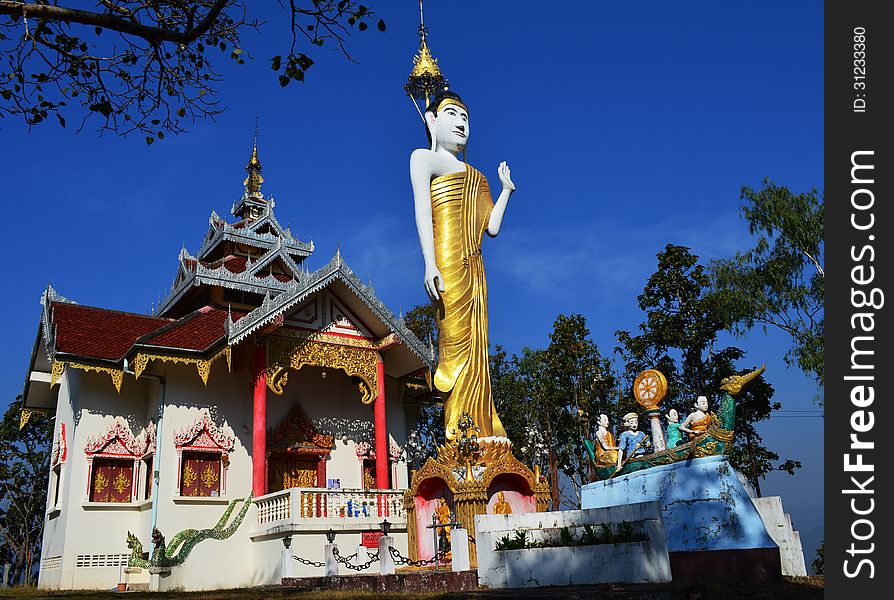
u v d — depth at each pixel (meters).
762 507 15.34
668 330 31.61
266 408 27.28
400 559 20.16
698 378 31.88
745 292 31.31
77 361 24.73
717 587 11.57
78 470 25.39
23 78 10.89
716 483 13.59
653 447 16.30
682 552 13.32
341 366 27.44
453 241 23.14
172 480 25.00
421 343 28.31
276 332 26.31
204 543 23.20
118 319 28.59
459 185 23.64
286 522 22.47
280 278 34.09
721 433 13.88
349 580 17.44
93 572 24.72
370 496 24.39
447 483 19.20
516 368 40.00
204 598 16.14
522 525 16.14
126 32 9.78
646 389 16.69
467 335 22.45
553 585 13.00
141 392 27.34
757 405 31.33
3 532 43.62
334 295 28.09
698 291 32.38
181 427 25.69
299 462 28.47
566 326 35.28
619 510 13.62
